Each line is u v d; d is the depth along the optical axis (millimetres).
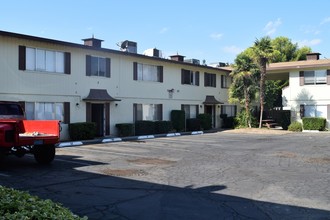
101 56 22719
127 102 24547
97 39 22969
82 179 9891
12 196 4504
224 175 10602
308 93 31625
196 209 7117
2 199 4289
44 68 19500
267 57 30234
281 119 32531
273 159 13984
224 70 34312
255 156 14836
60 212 4125
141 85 25641
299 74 32000
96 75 22406
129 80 24703
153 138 23422
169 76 28250
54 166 12031
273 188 8922
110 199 7801
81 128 20359
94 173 10789
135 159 13766
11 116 13500
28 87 18656
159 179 9953
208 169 11617
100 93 22469
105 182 9516
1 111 13219
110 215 6688
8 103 13469
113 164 12516
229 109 35781
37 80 19094
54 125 12523
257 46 30375
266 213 6906
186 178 10125
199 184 9344
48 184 9234
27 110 18641
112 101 23188
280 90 45469
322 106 31047
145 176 10375
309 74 31625
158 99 27141
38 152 12531
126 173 10812
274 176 10477
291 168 11898
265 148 17797
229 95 33094
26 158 13977
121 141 21156
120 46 26938
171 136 25125
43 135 12297
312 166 12328
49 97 19672
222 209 7137
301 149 17422
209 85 32906
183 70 29703
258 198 7980
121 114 24094
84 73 21594
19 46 18266
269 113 34438
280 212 6980
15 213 3820
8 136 11141
